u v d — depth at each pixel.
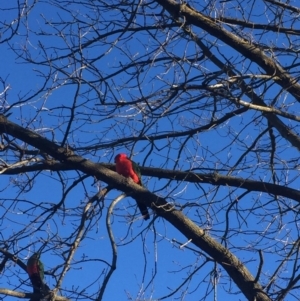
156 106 7.04
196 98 6.93
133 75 7.05
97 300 5.60
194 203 6.98
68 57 6.73
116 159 7.42
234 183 7.24
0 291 5.71
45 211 6.90
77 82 6.58
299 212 6.98
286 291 6.12
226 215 7.03
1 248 6.45
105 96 6.82
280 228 7.02
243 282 6.62
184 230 6.87
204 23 7.25
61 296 5.89
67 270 5.84
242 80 6.71
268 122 7.53
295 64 7.18
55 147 7.10
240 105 6.73
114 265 5.82
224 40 7.26
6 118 7.14
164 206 6.91
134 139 7.41
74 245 6.09
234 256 6.82
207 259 6.60
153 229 6.61
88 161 7.14
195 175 7.30
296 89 7.18
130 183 7.06
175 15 7.24
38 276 6.12
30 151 7.43
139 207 7.11
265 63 7.11
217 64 7.42
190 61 7.14
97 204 6.79
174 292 6.39
